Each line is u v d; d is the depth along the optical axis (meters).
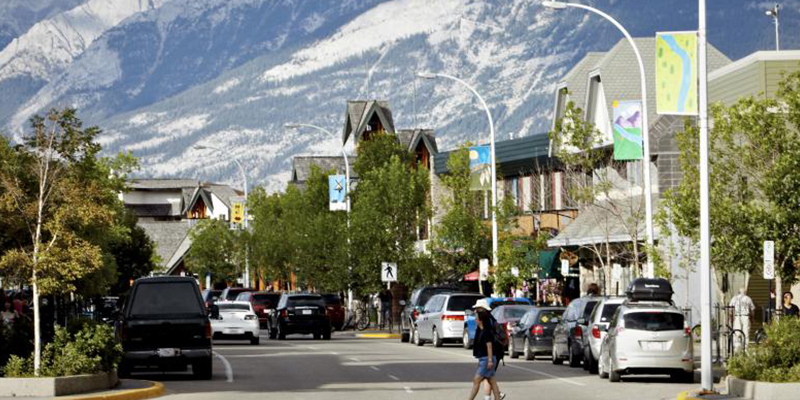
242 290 99.44
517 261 71.88
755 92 58.06
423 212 86.75
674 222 48.31
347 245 86.81
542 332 53.97
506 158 88.06
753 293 60.81
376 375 45.19
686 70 37.50
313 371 47.25
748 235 45.81
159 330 42.91
